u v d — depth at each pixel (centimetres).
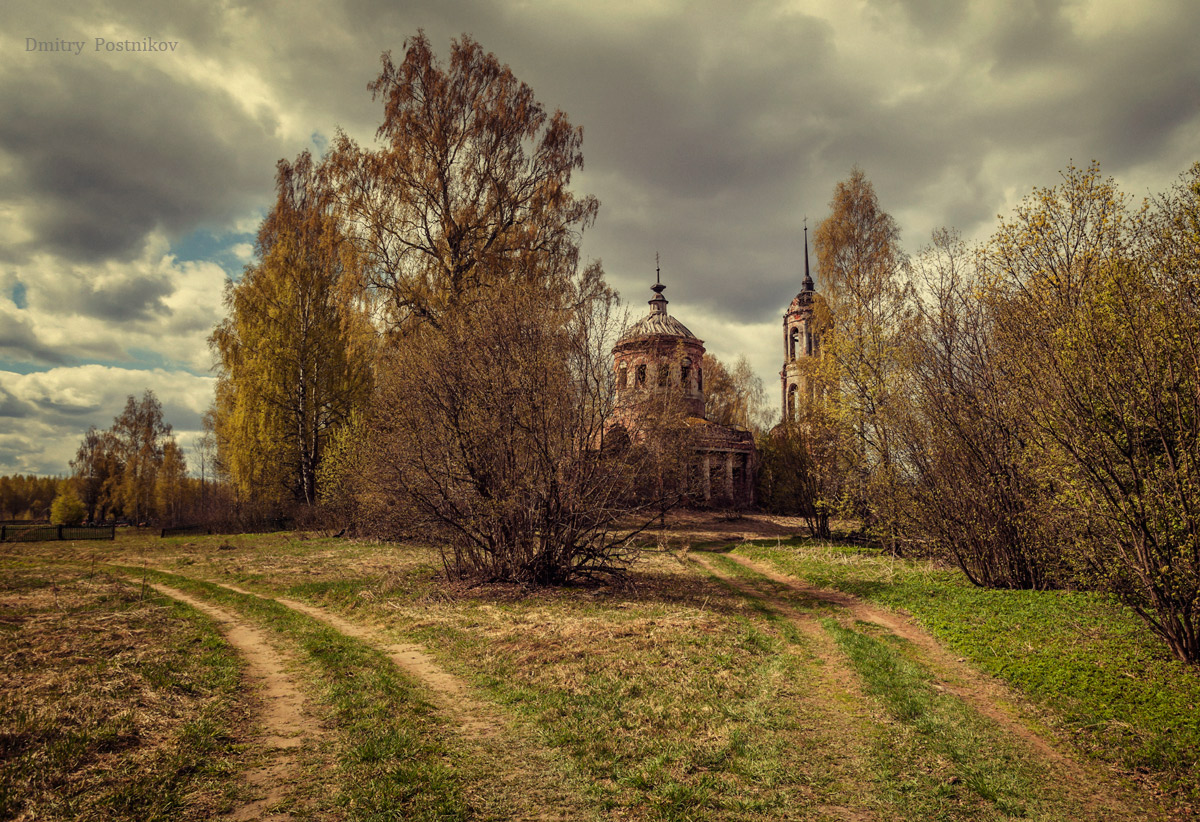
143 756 614
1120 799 585
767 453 4272
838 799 576
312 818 518
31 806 509
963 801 576
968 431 1520
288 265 3684
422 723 727
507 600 1432
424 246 2786
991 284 1420
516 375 1467
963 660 1015
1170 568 887
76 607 1370
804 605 1483
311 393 3566
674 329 4366
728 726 725
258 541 2859
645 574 1883
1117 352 934
